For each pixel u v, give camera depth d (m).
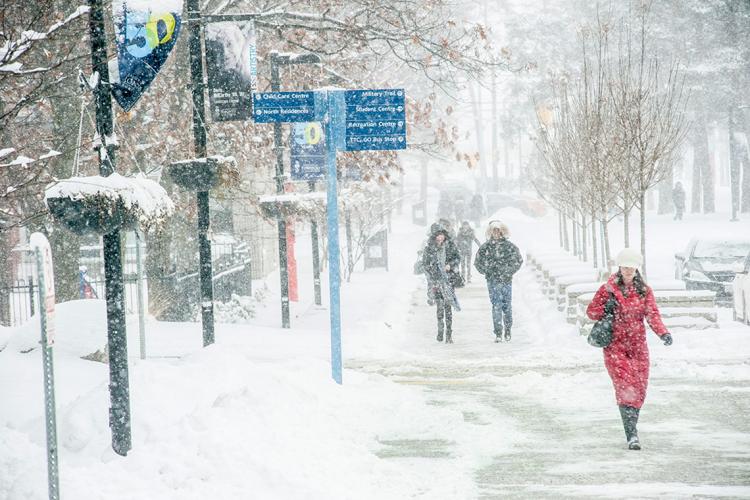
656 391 21.56
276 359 27.12
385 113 21.77
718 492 13.36
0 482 13.19
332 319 22.09
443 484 13.98
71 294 31.84
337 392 20.64
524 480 14.36
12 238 48.06
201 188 23.80
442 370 25.53
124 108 15.24
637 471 14.82
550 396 21.30
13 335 24.12
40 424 15.94
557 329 34.12
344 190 47.78
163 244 36.19
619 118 37.66
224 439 14.52
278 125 36.50
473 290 53.19
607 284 16.88
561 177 50.88
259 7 38.56
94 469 13.51
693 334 28.88
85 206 14.02
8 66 16.22
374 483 13.95
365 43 33.44
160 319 35.91
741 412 19.12
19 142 28.17
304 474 13.84
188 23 24.17
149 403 16.16
